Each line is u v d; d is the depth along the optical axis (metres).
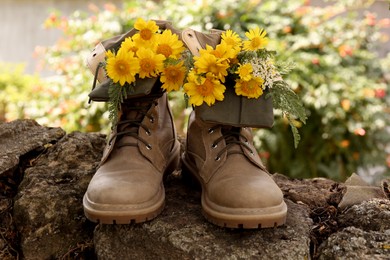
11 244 1.17
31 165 1.28
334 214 1.15
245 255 1.03
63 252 1.15
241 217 1.02
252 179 1.05
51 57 2.46
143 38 1.07
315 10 2.42
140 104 1.13
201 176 1.10
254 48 1.06
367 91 2.18
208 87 1.04
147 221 1.08
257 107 1.06
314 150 2.19
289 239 1.05
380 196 1.17
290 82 2.09
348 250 1.03
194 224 1.08
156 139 1.13
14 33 3.34
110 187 1.04
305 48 2.29
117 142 1.12
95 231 1.12
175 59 1.05
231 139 1.10
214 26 2.26
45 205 1.16
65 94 2.32
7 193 1.24
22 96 2.51
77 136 1.32
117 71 1.04
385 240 1.04
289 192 1.22
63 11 3.28
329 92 2.14
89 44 2.33
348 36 2.35
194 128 1.12
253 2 2.31
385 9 2.93
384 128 2.41
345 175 2.21
